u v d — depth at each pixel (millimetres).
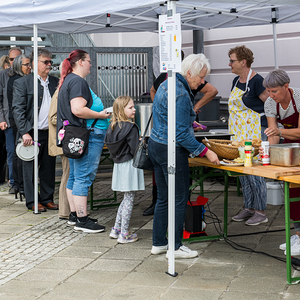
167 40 3424
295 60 7457
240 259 3865
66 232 4805
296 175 3254
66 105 4582
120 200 6262
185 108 3590
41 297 3197
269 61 7891
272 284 3312
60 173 8000
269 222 4969
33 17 4695
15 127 6406
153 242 4043
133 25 7012
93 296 3195
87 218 4824
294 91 3873
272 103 4004
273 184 5785
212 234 4598
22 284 3438
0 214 5621
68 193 5012
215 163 3713
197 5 5359
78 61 4684
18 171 6254
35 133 5473
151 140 3809
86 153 4645
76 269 3732
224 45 8617
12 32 6887
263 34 7922
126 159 4289
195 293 3199
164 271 3641
